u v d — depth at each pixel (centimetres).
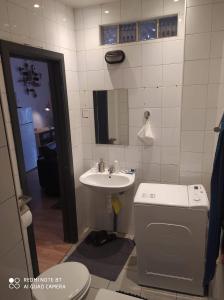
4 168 90
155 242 201
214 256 171
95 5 244
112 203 272
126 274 229
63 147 256
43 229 308
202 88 212
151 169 263
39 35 204
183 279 203
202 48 204
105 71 256
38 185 459
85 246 273
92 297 204
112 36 251
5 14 168
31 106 590
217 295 187
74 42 258
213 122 216
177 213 189
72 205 270
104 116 269
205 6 197
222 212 160
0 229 89
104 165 275
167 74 235
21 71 547
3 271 91
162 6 223
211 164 225
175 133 245
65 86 243
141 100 250
